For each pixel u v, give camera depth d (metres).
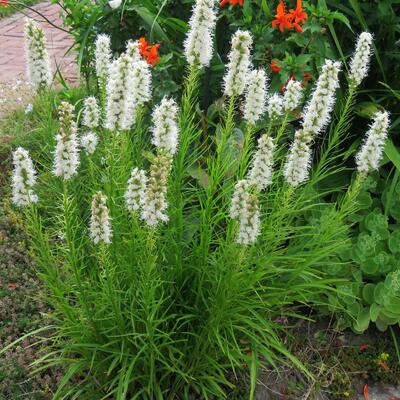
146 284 0.89
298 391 1.16
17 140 1.78
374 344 1.27
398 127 1.57
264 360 1.20
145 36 1.72
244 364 1.13
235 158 1.16
